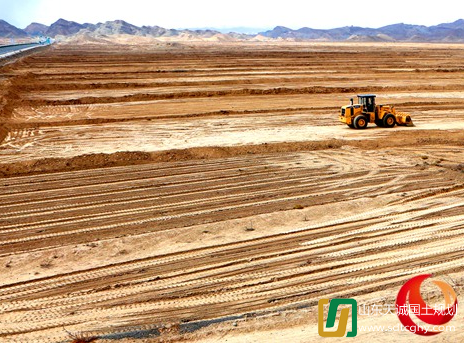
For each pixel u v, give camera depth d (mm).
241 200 17266
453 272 12070
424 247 13406
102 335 9977
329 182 19047
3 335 10016
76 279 12125
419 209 16172
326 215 15797
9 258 13227
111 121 31047
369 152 23266
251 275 12156
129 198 17703
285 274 12156
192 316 10578
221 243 13898
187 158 22672
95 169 21266
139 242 14031
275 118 31578
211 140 25516
